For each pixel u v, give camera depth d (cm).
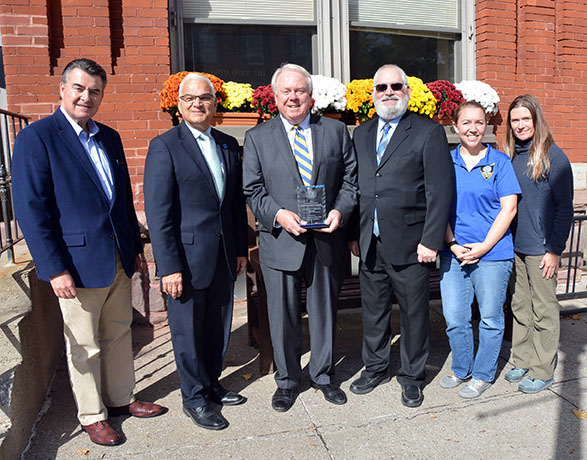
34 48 396
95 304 257
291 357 293
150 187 260
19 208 232
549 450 244
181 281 264
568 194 281
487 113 473
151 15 423
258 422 276
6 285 260
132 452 251
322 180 281
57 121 247
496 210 291
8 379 240
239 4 464
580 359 344
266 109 411
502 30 495
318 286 292
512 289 318
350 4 489
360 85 416
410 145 280
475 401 293
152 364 354
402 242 282
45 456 248
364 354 315
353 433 262
